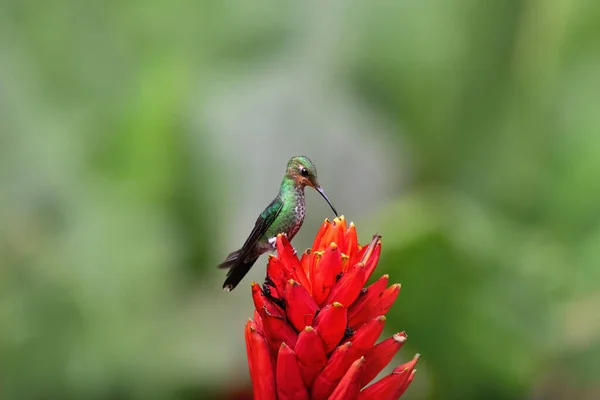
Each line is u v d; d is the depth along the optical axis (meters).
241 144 2.17
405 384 1.33
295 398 1.32
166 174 2.11
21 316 1.91
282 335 1.33
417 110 2.24
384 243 1.75
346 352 1.32
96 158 2.18
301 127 2.21
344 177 2.21
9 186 2.07
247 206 2.12
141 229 2.05
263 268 2.06
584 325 1.77
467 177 2.18
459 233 1.76
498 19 2.19
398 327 1.78
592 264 1.81
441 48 2.21
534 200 2.05
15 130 2.16
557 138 2.08
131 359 1.89
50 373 1.88
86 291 1.97
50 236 2.05
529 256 1.80
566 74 2.13
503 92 2.20
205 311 2.01
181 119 2.16
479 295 1.75
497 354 1.76
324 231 1.36
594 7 2.12
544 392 1.77
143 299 1.99
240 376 1.87
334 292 1.33
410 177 2.23
